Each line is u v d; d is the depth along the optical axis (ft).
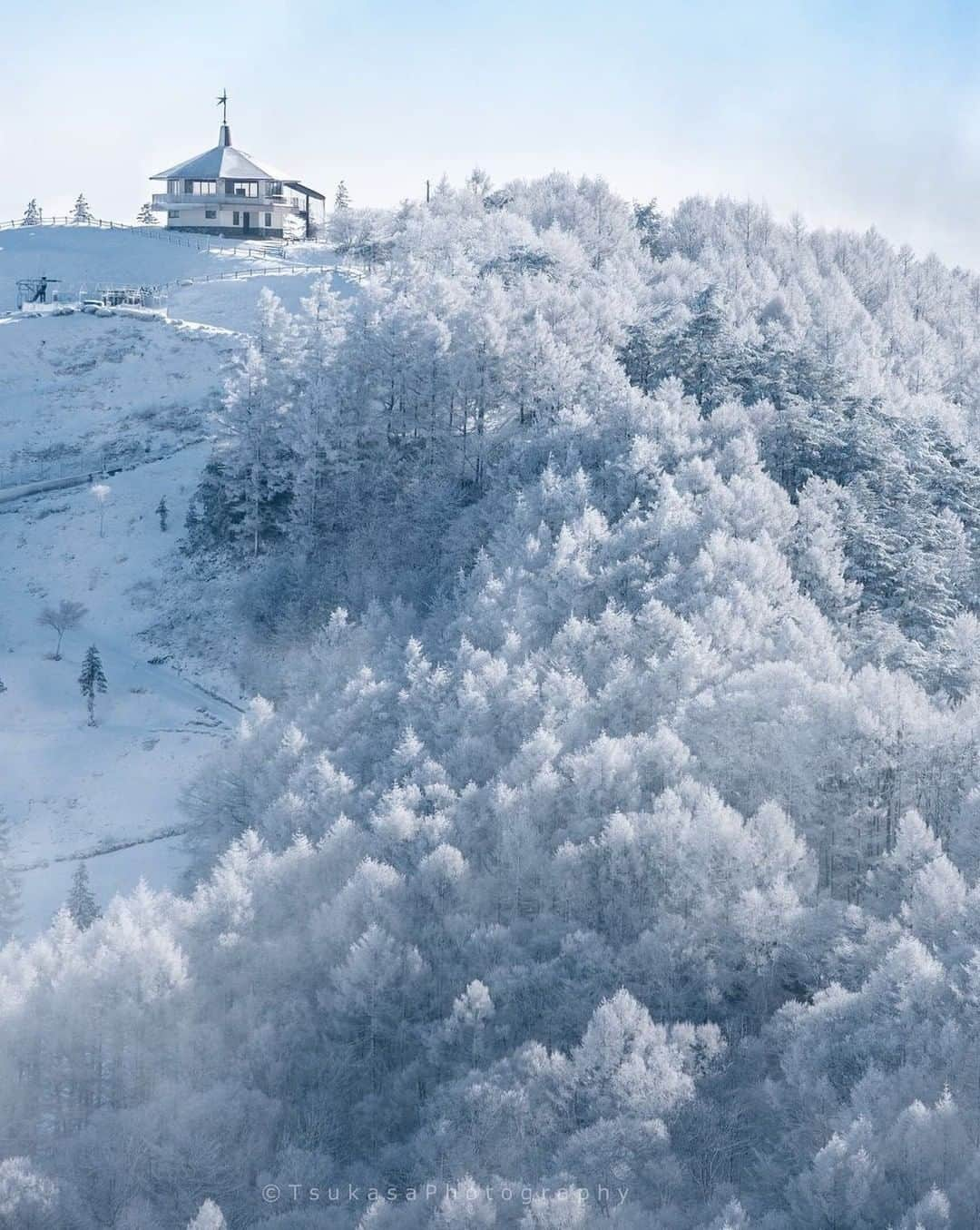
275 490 344.28
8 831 252.21
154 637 323.37
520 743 216.13
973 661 252.83
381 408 368.89
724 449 312.09
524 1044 153.48
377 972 167.12
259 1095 153.58
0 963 177.78
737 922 169.78
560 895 182.80
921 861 179.93
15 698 298.15
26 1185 139.54
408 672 235.81
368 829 204.95
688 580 252.62
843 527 292.40
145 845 252.42
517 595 249.34
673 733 205.36
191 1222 132.46
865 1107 134.41
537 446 321.93
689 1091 144.87
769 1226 126.21
